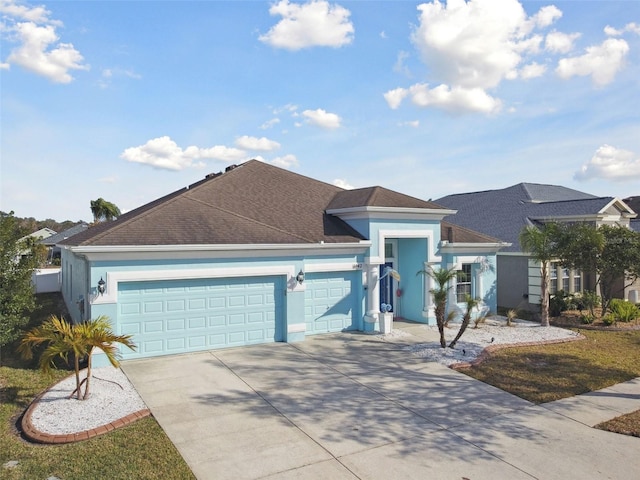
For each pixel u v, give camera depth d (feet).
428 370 40.52
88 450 24.85
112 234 42.01
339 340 50.67
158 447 25.30
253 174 67.87
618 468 24.03
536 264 69.21
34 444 25.62
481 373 39.83
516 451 25.81
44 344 46.06
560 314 66.90
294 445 26.02
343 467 23.71
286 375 38.34
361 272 55.98
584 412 31.68
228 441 26.32
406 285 63.62
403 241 64.03
